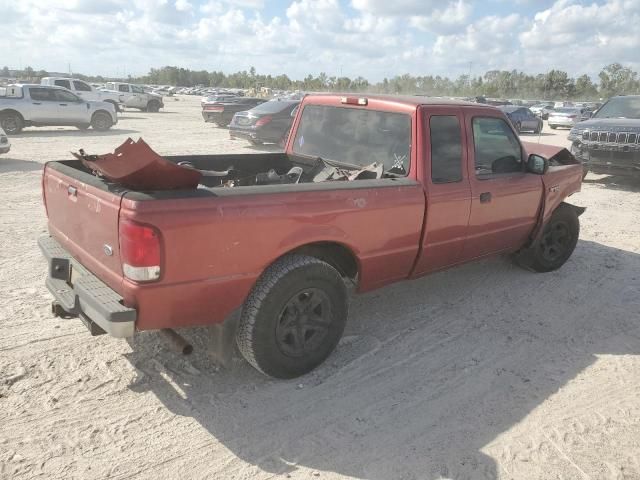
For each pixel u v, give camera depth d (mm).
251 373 3816
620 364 4211
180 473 2842
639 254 7094
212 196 3072
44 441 2994
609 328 4852
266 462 2969
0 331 4141
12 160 12281
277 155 5301
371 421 3361
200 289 3115
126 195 2895
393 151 4352
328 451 3080
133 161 3076
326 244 3848
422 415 3447
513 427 3367
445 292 5504
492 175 4883
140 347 4031
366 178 4352
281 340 3596
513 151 5152
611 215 9258
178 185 3088
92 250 3314
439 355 4223
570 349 4426
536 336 4625
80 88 27281
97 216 3154
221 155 5043
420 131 4191
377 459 3031
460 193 4484
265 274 3439
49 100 18797
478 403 3605
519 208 5246
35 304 4645
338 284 3750
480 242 4949
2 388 3436
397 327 4672
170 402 3430
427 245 4359
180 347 3244
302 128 5211
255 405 3457
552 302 5375
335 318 3834
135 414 3289
